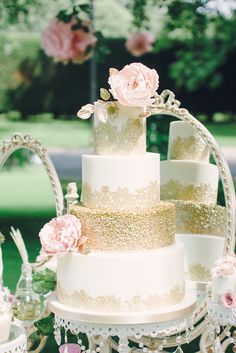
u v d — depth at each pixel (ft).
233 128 68.95
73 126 74.18
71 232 11.73
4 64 76.02
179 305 11.99
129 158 11.84
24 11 41.65
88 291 11.73
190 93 70.03
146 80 11.73
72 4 30.60
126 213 11.69
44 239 11.79
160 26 57.72
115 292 11.61
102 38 36.58
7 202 39.34
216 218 13.50
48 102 77.00
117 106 11.96
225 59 67.31
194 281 13.69
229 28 54.34
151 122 16.61
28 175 49.67
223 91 69.92
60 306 12.01
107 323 11.55
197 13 32.68
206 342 13.12
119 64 67.82
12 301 13.99
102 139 12.14
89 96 76.69
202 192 13.66
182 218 13.78
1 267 13.58
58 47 29.94
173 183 13.88
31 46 75.82
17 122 76.43
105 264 11.59
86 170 12.14
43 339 14.03
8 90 76.69
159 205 12.16
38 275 13.94
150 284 11.67
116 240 11.75
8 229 30.99
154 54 66.44
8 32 74.23
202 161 13.62
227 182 12.98
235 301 11.79
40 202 39.22
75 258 11.80
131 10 37.45
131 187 11.89
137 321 11.52
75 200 13.04
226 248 13.08
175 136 13.88
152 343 13.38
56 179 14.24
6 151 14.14
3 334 11.77
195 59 64.08
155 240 11.89
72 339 16.96
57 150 58.90
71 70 76.23
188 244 13.69
